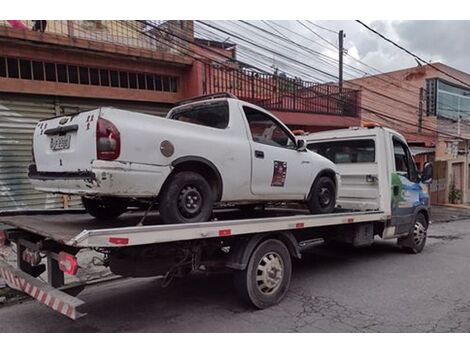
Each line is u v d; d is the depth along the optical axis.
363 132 7.45
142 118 3.99
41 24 8.75
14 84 8.16
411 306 4.94
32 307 4.96
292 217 5.12
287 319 4.49
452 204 21.72
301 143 5.75
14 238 4.72
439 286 5.82
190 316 4.61
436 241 10.04
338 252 8.30
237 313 4.69
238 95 11.76
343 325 4.32
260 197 5.18
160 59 9.99
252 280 4.71
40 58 8.45
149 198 4.16
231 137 4.80
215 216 5.85
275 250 4.96
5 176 8.23
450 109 22.84
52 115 8.82
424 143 20.47
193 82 10.55
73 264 3.60
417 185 8.20
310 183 5.90
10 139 8.29
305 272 6.62
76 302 3.48
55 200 8.81
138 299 5.23
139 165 3.84
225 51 12.76
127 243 3.52
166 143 4.07
